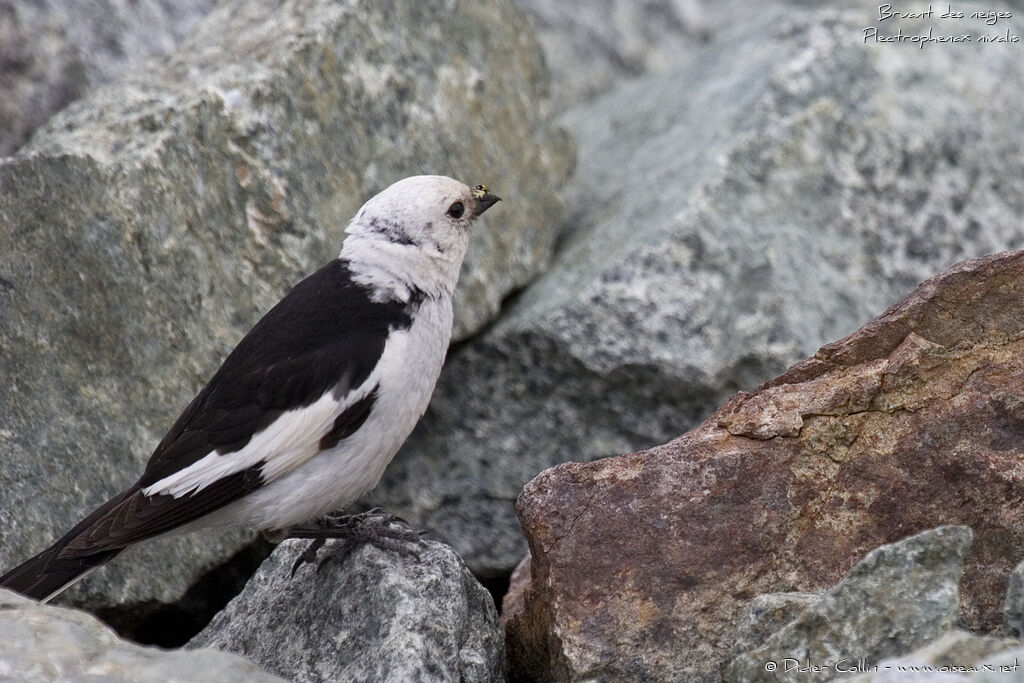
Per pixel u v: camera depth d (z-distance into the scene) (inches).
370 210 386.9
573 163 582.2
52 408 417.7
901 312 348.5
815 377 354.9
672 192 539.2
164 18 629.0
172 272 442.6
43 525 407.5
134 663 290.0
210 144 462.9
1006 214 553.6
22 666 283.0
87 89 597.3
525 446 501.7
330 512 380.8
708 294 500.7
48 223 424.5
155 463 359.6
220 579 447.8
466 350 508.1
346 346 362.9
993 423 333.4
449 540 499.2
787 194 536.1
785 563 329.7
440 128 521.0
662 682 324.2
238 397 360.5
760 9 800.9
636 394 496.7
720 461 339.9
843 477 334.3
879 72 569.6
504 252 527.5
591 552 335.0
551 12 750.5
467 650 345.7
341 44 500.4
